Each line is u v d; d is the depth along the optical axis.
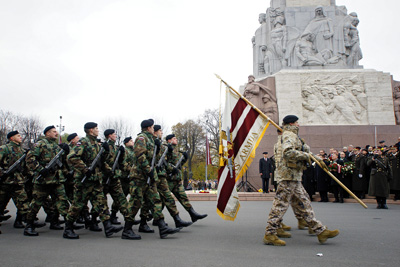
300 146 5.66
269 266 4.12
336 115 18.20
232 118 6.97
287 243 5.57
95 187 6.59
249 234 6.46
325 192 14.37
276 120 18.20
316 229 5.52
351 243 5.53
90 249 5.20
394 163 13.20
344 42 19.56
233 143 6.86
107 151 6.79
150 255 4.74
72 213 6.36
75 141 9.21
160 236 6.16
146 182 6.19
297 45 19.41
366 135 17.84
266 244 5.49
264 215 9.39
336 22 19.95
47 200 7.81
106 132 8.03
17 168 7.80
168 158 7.78
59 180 7.18
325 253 4.82
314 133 17.83
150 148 6.39
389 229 6.91
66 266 4.17
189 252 4.93
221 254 4.79
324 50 19.31
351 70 18.70
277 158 5.91
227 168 6.71
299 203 5.61
